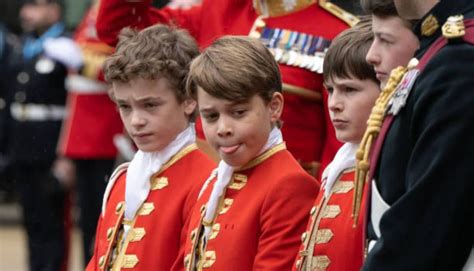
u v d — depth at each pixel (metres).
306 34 14.90
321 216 12.05
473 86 9.64
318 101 14.77
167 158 13.72
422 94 9.87
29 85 29.89
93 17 26.78
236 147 12.53
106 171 27.06
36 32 30.33
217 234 12.72
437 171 9.58
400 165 10.10
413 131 9.95
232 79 12.29
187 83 12.88
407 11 10.37
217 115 12.52
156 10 16.05
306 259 12.00
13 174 31.41
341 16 14.95
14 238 37.91
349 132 12.01
